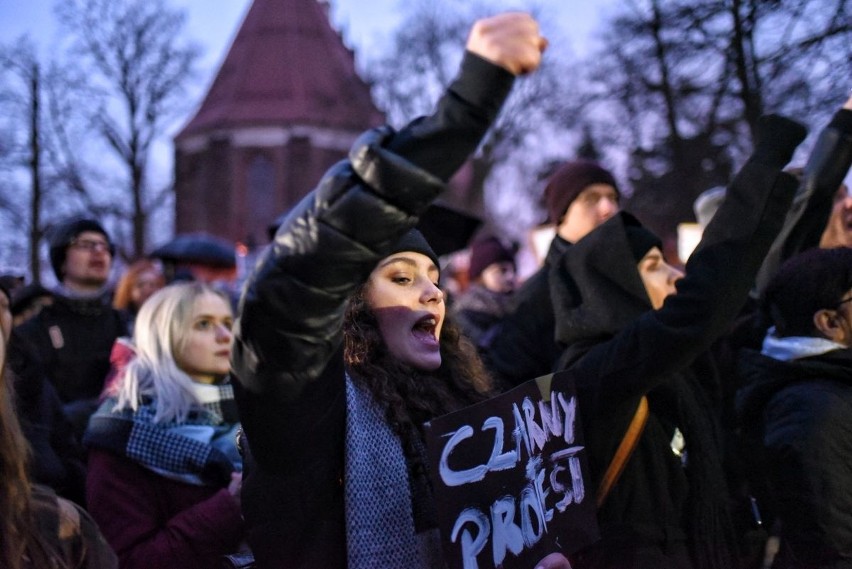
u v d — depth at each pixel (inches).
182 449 107.1
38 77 843.4
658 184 301.3
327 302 59.0
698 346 87.7
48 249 196.2
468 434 73.0
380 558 71.7
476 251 260.7
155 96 897.5
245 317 59.7
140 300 241.3
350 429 74.4
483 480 73.1
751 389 103.7
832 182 121.9
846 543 91.6
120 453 106.5
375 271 84.1
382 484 73.6
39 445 127.5
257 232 2039.9
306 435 65.4
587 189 147.6
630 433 95.8
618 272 102.7
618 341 91.4
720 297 87.4
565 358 105.1
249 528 70.5
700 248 91.4
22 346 134.7
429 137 56.4
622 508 94.6
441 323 88.2
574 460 83.5
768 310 114.3
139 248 915.4
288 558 69.7
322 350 61.2
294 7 2222.0
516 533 74.4
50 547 73.6
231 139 2054.6
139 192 909.2
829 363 100.6
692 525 97.2
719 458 104.0
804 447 94.0
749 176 91.9
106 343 193.3
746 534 108.4
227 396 118.0
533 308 145.6
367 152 56.8
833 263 103.7
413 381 82.9
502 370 144.0
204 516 102.1
